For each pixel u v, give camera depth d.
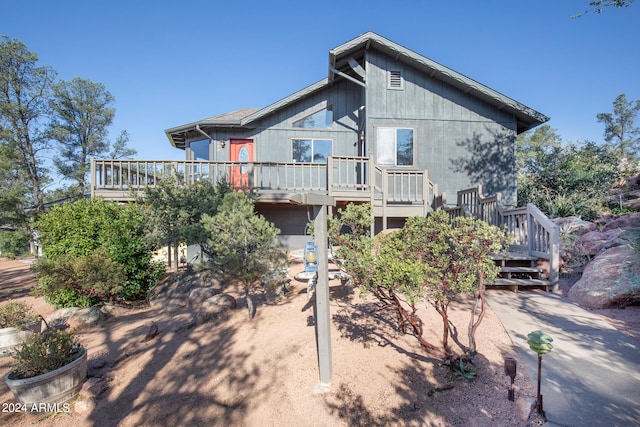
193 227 6.44
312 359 3.77
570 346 3.59
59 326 5.36
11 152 15.15
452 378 3.16
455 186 10.62
